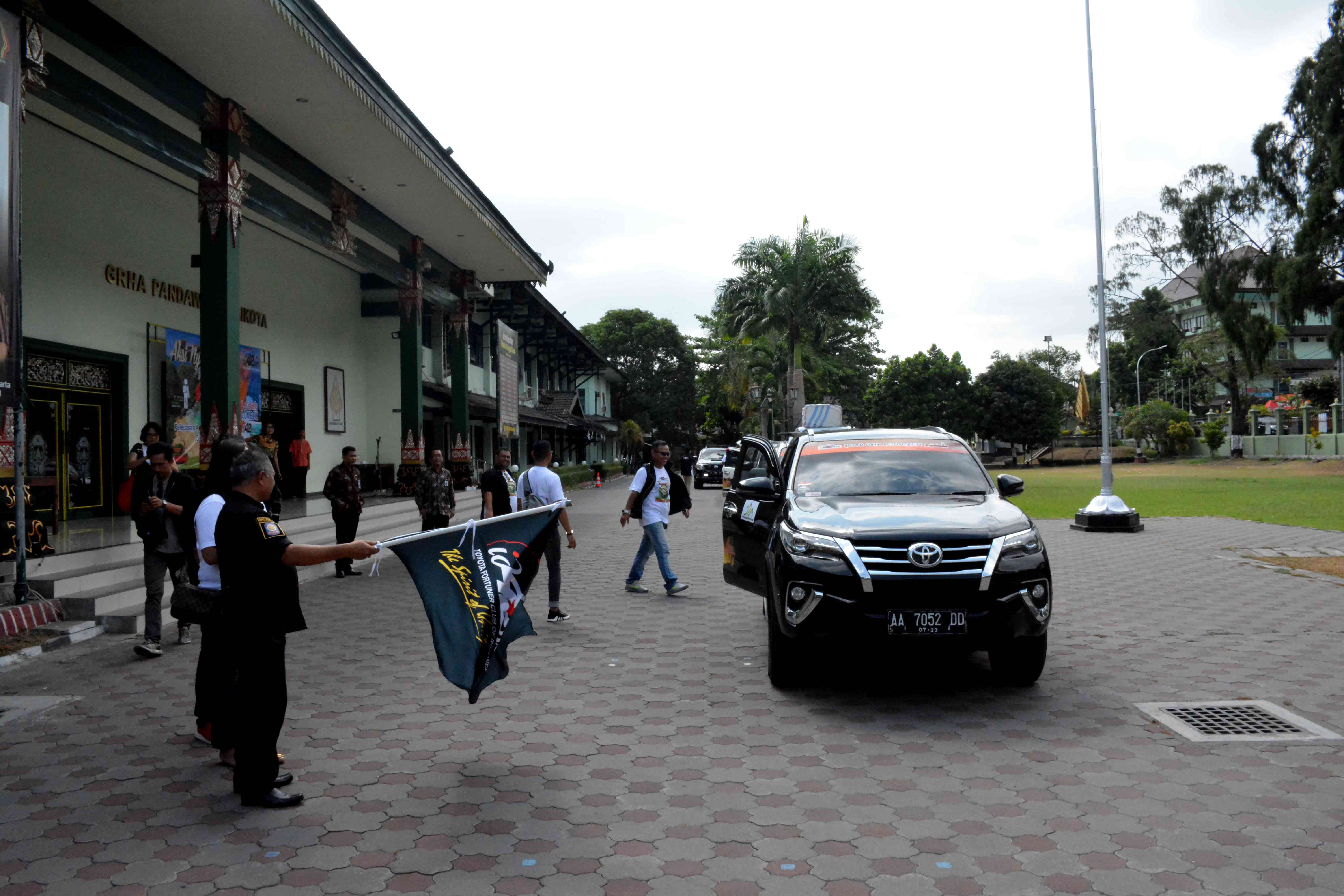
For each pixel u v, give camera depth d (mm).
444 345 27484
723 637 8258
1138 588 10758
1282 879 3496
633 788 4535
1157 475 43875
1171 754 4938
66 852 3859
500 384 24172
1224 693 6160
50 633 8141
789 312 35562
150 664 7418
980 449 69188
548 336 39938
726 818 4152
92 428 14422
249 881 3576
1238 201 45344
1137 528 17422
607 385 64188
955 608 5723
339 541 12547
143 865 3723
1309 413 54188
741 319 36531
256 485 4469
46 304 13211
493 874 3609
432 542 4984
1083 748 5059
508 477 9938
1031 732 5355
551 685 6562
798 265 35250
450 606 4953
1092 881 3500
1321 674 6668
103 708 6137
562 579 12070
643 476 10641
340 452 23328
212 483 5305
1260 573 11875
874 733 5375
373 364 24859
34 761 5066
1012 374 62125
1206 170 46469
